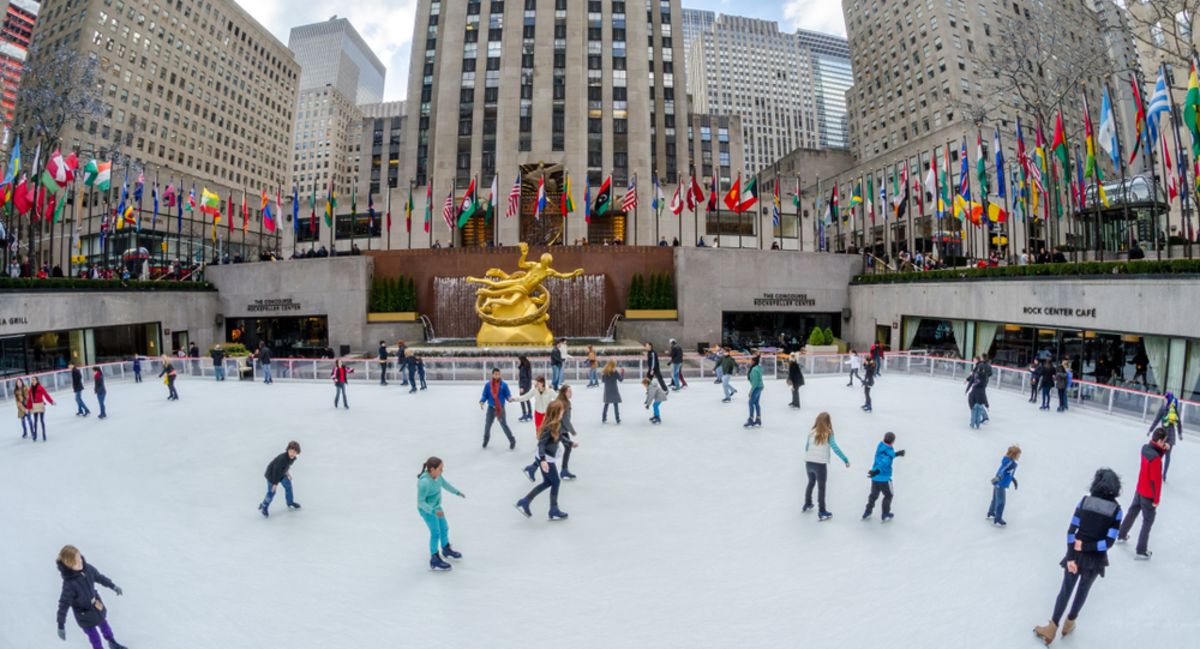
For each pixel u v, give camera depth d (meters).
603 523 9.48
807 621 6.86
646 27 64.81
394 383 23.34
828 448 9.59
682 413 17.03
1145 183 31.97
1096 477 6.38
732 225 53.62
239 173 111.00
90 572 6.27
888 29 81.75
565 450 11.30
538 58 58.19
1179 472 11.72
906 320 32.75
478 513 9.87
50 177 28.94
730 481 11.34
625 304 35.19
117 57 86.19
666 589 7.57
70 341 28.28
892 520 9.56
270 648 6.45
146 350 32.28
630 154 59.00
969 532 9.10
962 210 34.81
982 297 27.53
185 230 55.75
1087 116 24.22
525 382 16.47
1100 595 7.30
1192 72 20.44
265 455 13.34
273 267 35.97
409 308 34.88
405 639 6.58
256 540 9.04
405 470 12.13
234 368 24.97
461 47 60.88
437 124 59.44
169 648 6.47
